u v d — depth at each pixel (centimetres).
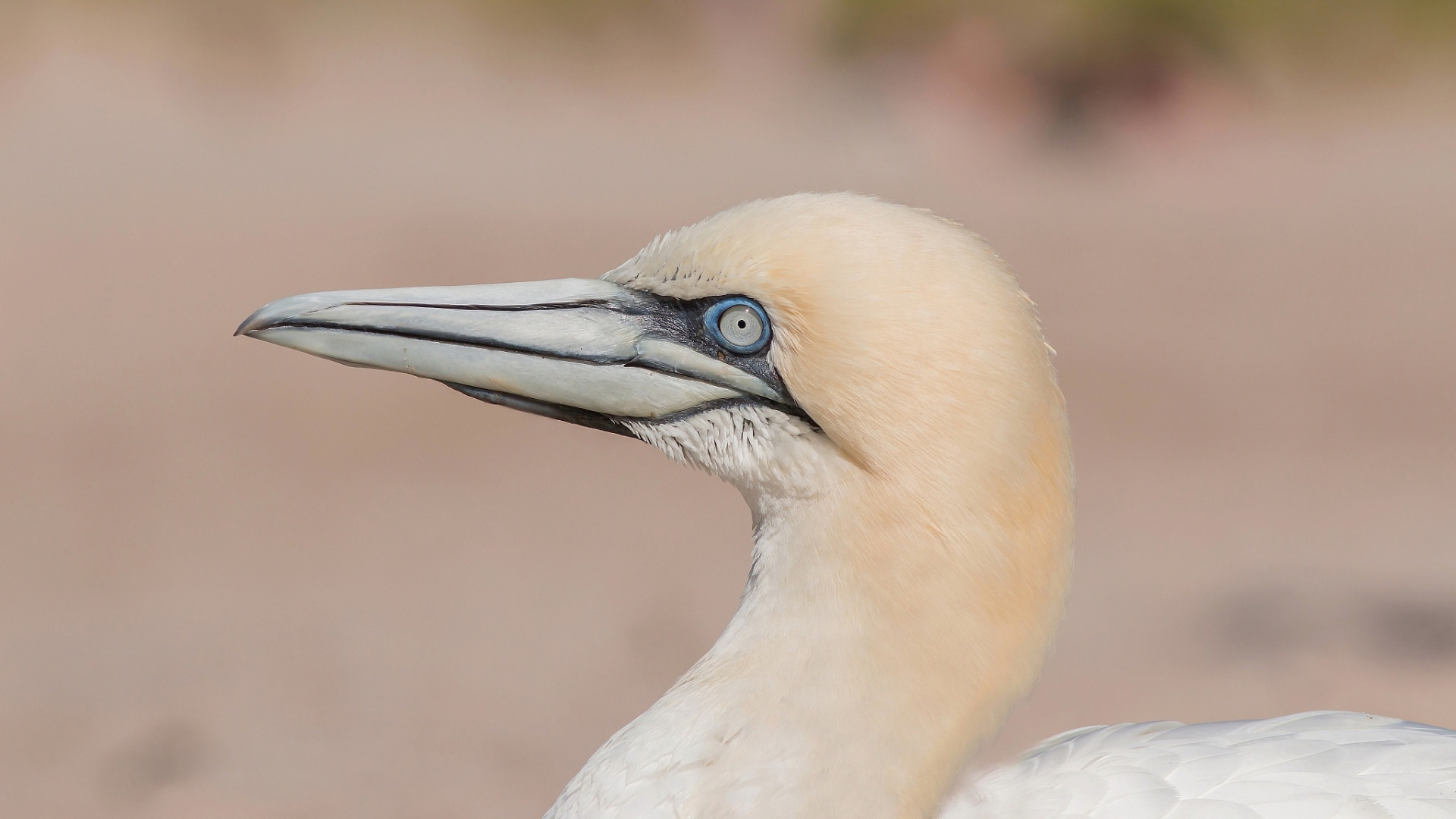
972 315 548
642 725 585
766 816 555
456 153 4069
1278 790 626
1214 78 4647
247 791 1067
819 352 554
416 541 1630
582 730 1179
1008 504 554
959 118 4612
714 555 1599
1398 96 4938
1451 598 1427
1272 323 2623
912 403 547
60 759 1112
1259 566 1551
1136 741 674
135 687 1244
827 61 4988
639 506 1775
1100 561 1579
